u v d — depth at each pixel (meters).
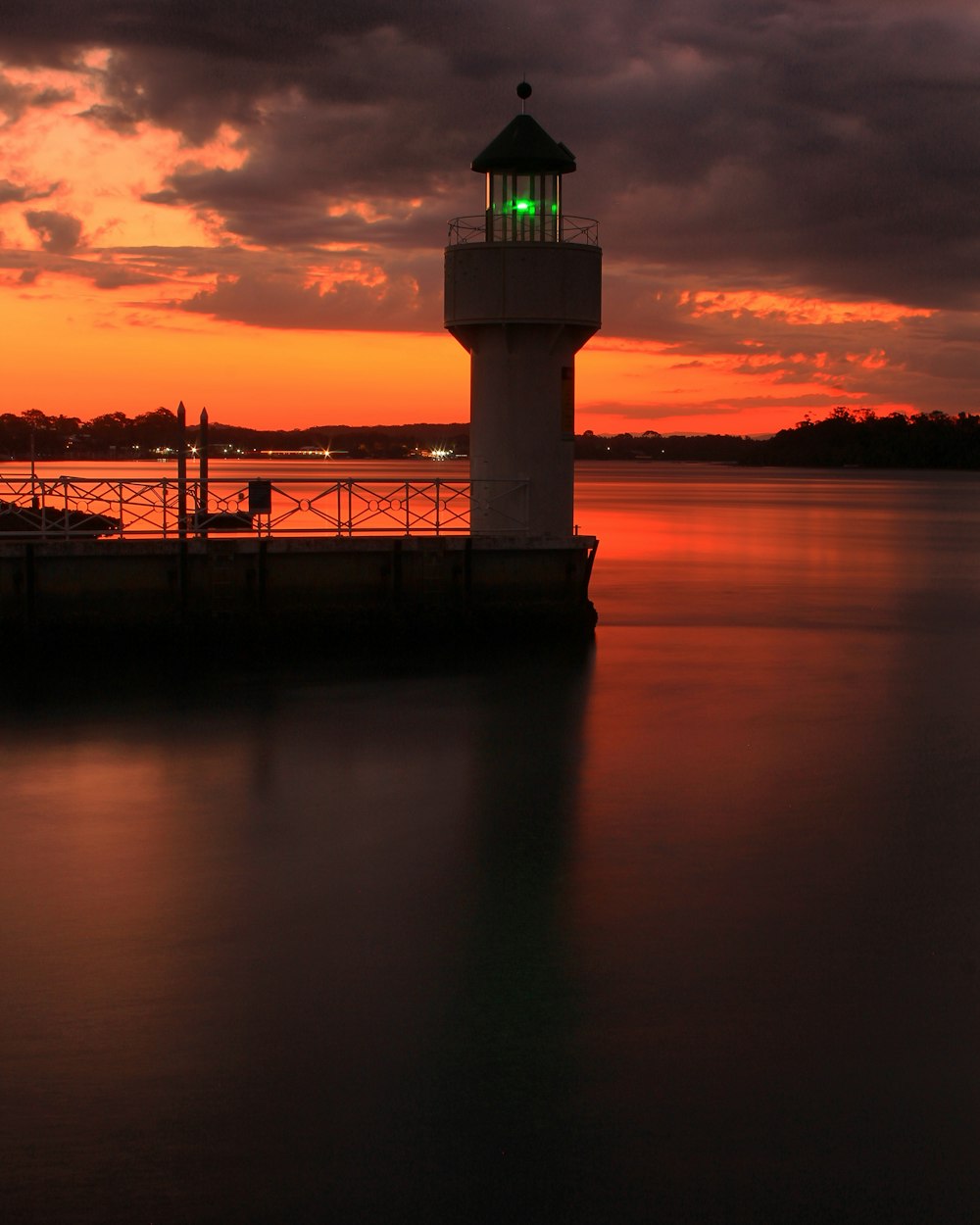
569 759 20.47
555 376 30.48
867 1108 10.19
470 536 29.45
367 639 29.12
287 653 28.67
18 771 19.52
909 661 30.03
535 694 25.30
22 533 28.81
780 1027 11.46
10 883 14.80
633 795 18.45
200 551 28.08
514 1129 9.87
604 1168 9.45
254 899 14.33
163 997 11.89
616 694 25.47
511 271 29.56
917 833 16.80
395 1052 10.95
